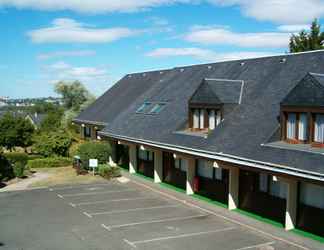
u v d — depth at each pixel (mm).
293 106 16750
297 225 16734
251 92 22062
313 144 15938
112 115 35594
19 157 29453
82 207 20609
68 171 31688
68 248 14703
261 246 14703
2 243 15320
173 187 24734
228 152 18203
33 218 18672
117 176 28609
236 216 18500
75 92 80438
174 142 22188
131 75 44375
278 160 15703
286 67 22047
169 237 15789
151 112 28422
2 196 23453
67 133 40094
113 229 16875
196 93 22750
